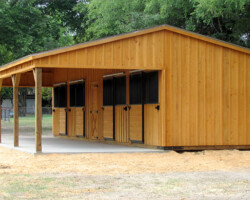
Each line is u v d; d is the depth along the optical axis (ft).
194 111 47.73
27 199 24.62
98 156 42.75
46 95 188.96
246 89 49.93
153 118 47.88
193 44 48.08
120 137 53.93
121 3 82.43
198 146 47.75
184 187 27.84
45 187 27.81
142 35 46.62
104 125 57.26
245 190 26.96
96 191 26.66
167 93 46.88
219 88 48.80
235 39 73.61
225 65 49.19
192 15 73.15
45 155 43.50
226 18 70.79
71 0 101.14
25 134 81.20
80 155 43.47
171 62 47.26
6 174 32.78
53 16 105.91
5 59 99.04
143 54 46.57
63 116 68.80
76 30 107.86
